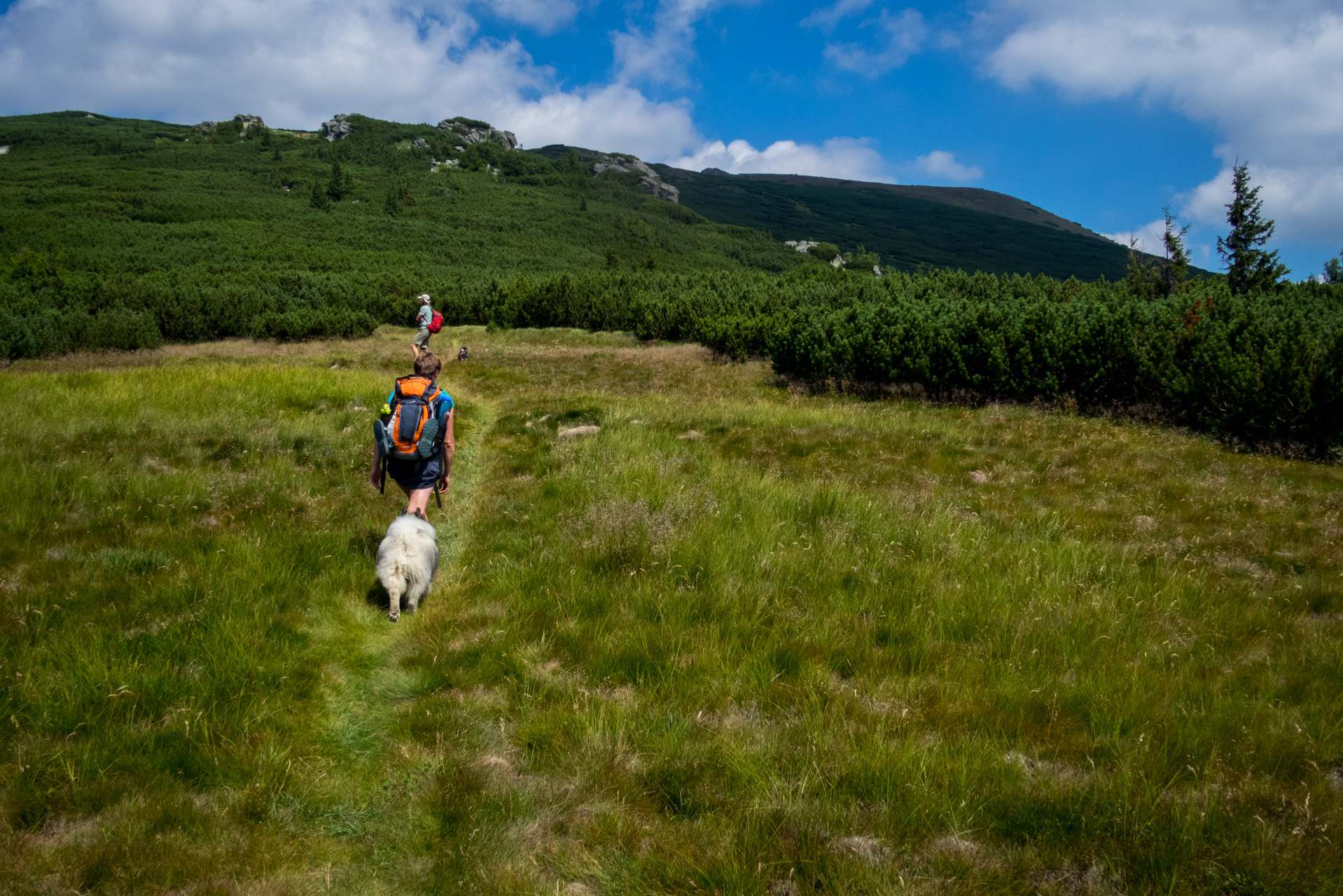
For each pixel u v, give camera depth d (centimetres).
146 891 254
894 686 404
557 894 260
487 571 582
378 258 8575
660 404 1437
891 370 1742
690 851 277
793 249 16338
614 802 311
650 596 519
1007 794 308
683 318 3266
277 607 475
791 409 1444
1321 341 1170
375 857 283
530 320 4219
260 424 1011
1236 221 2714
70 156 16850
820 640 458
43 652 386
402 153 19288
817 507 733
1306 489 897
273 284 4800
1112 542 680
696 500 730
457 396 1544
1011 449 1106
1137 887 262
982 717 373
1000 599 520
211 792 312
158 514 638
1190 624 498
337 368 2047
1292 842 277
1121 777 316
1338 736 360
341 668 427
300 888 264
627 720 364
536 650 445
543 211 14788
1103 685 403
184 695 365
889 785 311
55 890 249
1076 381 1520
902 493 836
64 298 3491
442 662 434
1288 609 538
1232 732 359
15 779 297
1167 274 2905
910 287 3475
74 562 518
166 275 5794
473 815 299
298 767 329
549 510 729
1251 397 1191
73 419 949
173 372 1410
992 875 266
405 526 509
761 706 389
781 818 294
